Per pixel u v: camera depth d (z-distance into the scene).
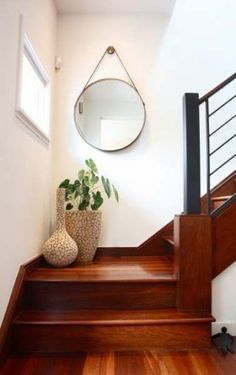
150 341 1.50
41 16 2.06
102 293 1.66
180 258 1.61
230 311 1.66
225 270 1.67
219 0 2.70
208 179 1.71
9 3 1.44
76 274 1.79
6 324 1.38
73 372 1.27
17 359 1.39
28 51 1.86
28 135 1.78
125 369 1.30
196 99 1.71
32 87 2.21
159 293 1.68
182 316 1.55
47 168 2.29
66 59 2.59
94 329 1.49
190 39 2.64
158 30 2.64
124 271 1.89
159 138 2.55
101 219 2.37
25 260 1.74
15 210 1.56
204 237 1.62
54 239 1.98
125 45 2.62
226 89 2.60
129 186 2.51
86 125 2.54
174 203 2.50
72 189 2.23
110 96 2.57
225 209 1.66
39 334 1.47
